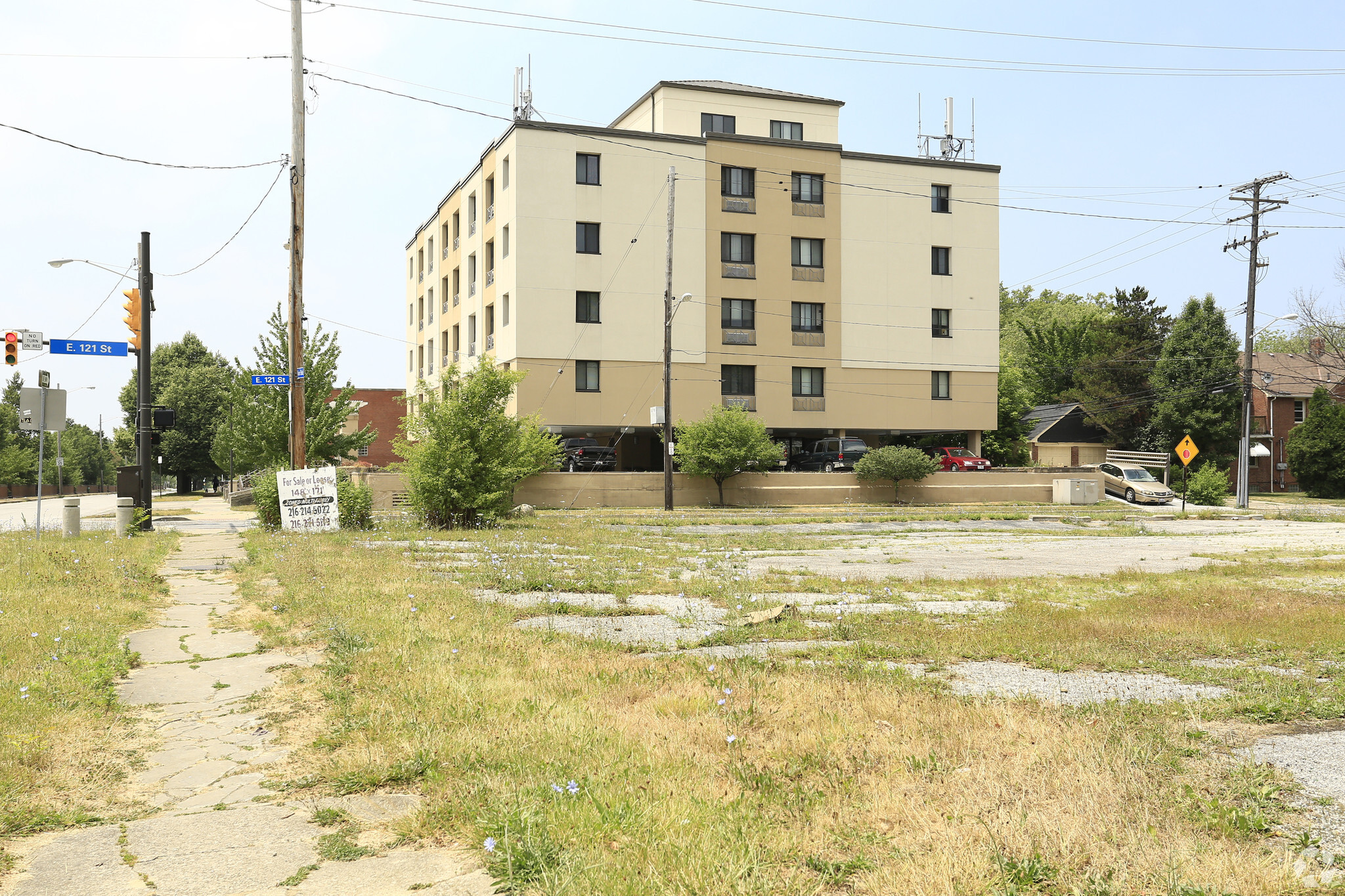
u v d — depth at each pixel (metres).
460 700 6.06
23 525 26.30
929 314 47.62
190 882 3.68
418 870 3.76
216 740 5.70
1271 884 3.35
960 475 42.31
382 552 16.31
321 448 34.00
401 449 23.84
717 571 13.56
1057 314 84.38
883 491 41.19
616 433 43.91
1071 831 3.80
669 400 33.97
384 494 34.66
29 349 21.80
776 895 3.34
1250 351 41.19
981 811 4.08
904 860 3.60
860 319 46.38
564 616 10.08
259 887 3.63
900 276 47.09
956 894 3.32
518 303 40.81
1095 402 59.06
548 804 4.16
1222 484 44.31
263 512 22.14
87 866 3.85
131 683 7.16
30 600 10.01
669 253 34.00
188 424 66.81
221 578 13.70
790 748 5.11
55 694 6.40
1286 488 60.59
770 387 44.94
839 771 4.71
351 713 6.00
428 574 13.04
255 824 4.32
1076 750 4.86
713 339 43.84
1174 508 40.91
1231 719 5.82
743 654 7.45
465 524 23.25
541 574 12.97
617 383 42.28
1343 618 9.78
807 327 45.78
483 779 4.58
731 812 4.09
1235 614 10.16
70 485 88.25
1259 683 6.78
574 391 41.66
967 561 17.22
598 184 42.06
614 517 29.78
